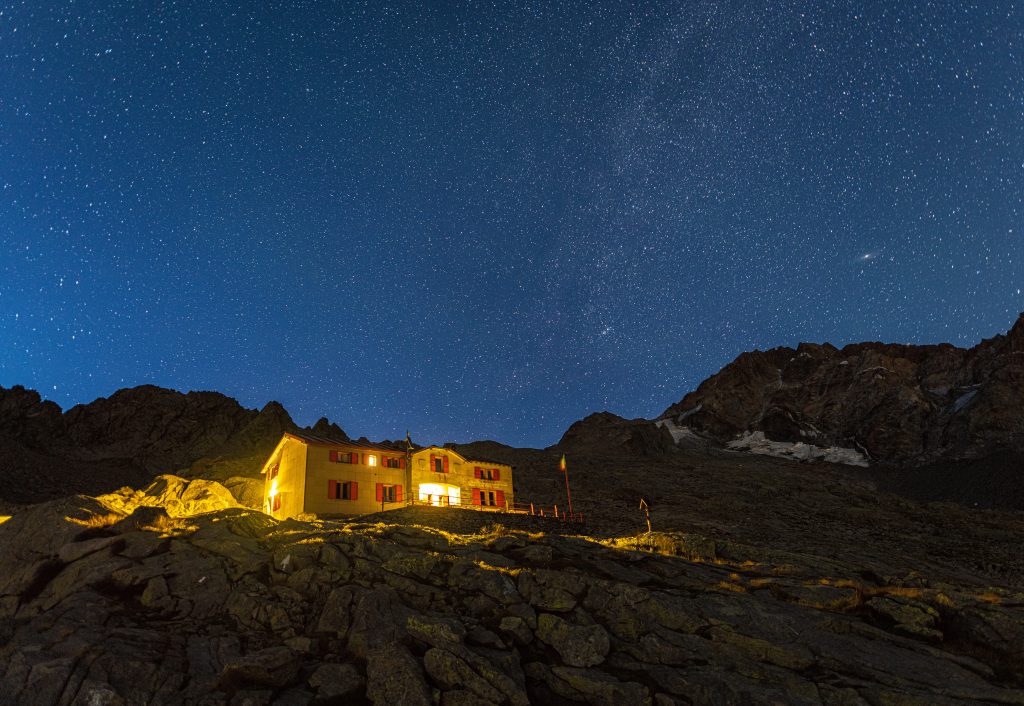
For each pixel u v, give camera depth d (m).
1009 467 140.88
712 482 107.50
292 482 51.72
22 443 103.06
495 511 55.06
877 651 20.12
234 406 129.62
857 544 63.41
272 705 15.31
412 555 23.95
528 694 17.09
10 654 16.36
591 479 100.69
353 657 17.83
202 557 23.09
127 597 20.36
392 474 53.50
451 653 17.11
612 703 16.80
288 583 21.98
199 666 16.80
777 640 20.16
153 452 111.00
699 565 29.05
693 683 17.41
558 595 21.78
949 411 184.25
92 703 14.81
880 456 176.25
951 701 16.80
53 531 24.25
